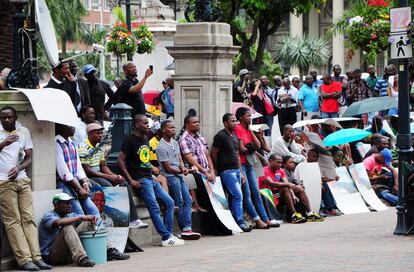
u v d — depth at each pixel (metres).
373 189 26.27
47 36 17.42
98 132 18.28
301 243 18.33
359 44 33.12
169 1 41.22
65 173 16.70
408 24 18.97
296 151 24.00
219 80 22.41
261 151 22.88
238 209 20.98
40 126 16.38
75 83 19.52
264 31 43.00
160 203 18.88
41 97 16.17
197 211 20.36
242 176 21.34
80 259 15.74
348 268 14.63
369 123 31.84
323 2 43.66
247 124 21.81
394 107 29.39
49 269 15.58
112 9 43.38
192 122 20.64
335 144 26.02
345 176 25.38
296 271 14.52
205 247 18.22
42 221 16.12
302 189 22.97
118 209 17.36
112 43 34.69
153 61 37.78
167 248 18.27
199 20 22.94
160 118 27.16
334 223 22.39
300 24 98.31
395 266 14.74
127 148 18.52
